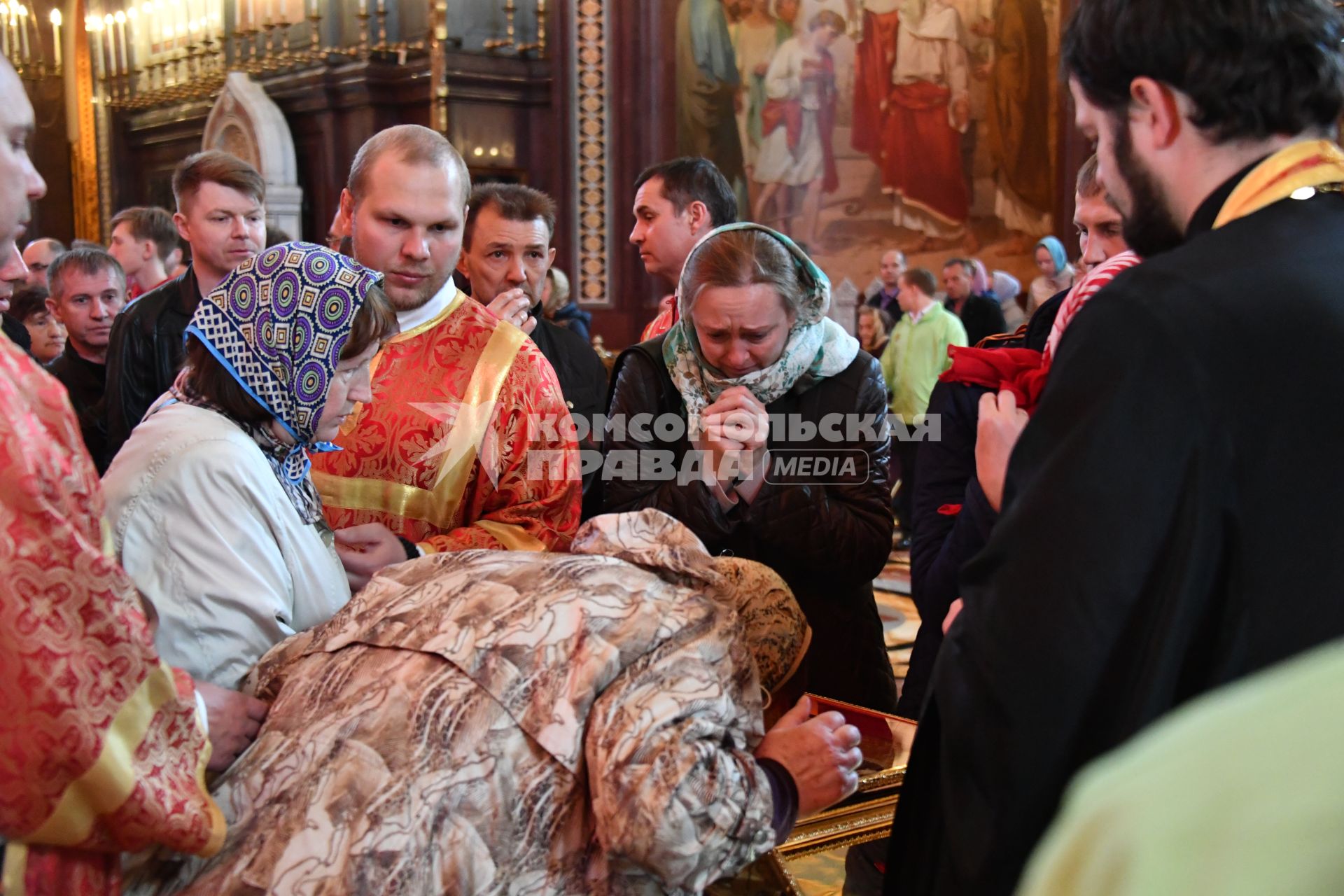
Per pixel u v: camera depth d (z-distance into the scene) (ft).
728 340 7.09
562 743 4.21
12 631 3.70
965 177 38.58
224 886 4.14
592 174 33.81
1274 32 3.62
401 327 7.58
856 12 37.35
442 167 7.41
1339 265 3.52
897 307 31.58
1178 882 1.34
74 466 4.04
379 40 34.37
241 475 5.12
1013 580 3.54
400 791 4.13
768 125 36.63
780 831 4.44
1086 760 3.53
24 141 4.25
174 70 41.75
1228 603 3.46
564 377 10.65
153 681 4.02
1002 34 37.81
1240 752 1.37
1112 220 6.61
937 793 4.14
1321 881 1.31
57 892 3.92
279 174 35.22
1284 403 3.39
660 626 4.43
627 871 4.30
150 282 17.79
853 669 7.65
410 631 4.53
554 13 33.12
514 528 7.30
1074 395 3.59
